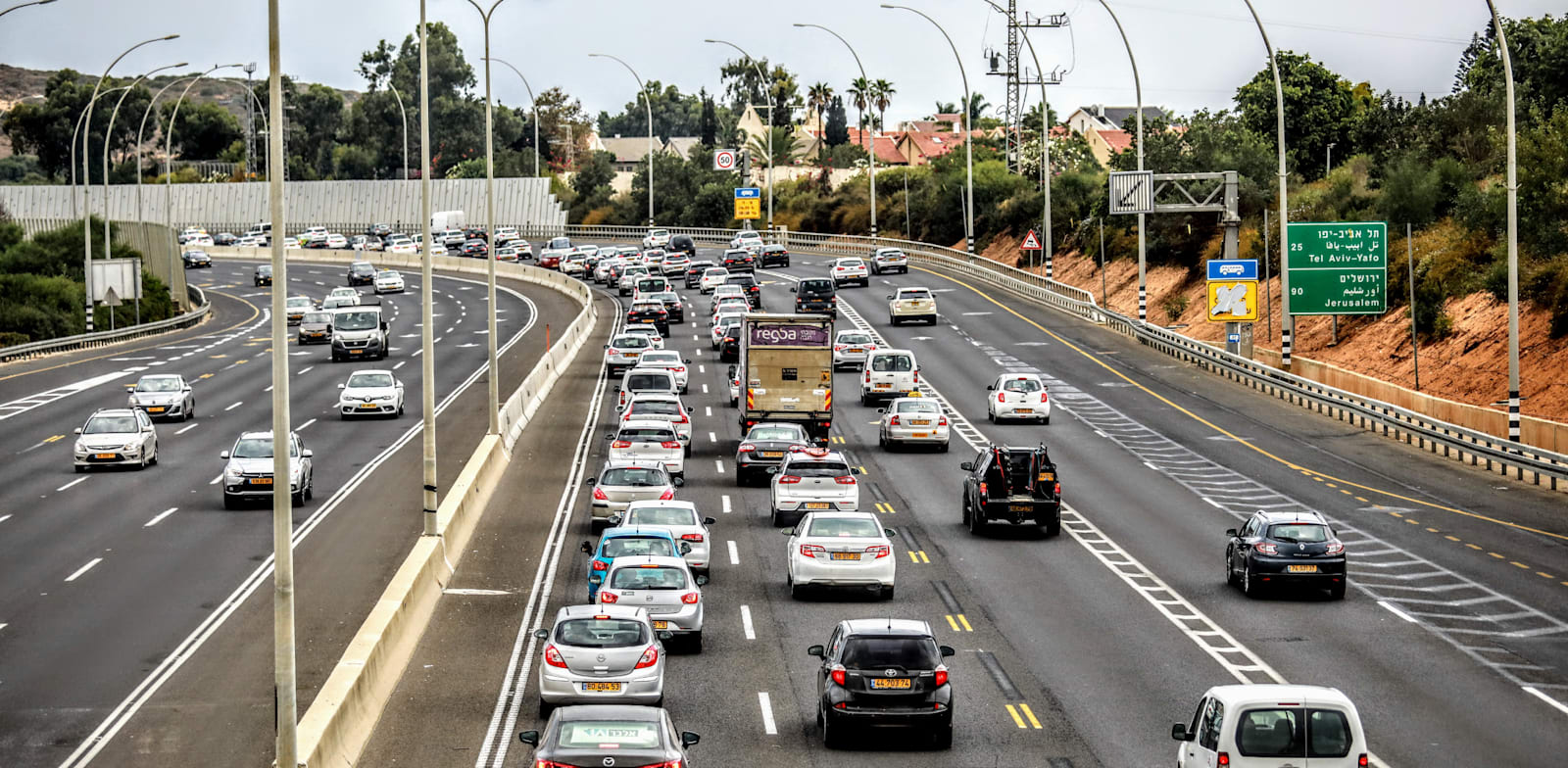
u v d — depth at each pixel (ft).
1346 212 609.01
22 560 244.42
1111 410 416.67
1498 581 231.50
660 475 272.10
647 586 191.72
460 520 263.08
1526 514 284.00
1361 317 516.32
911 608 217.36
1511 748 151.94
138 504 293.64
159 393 411.95
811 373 349.82
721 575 239.09
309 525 272.31
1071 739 157.89
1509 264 329.52
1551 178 458.91
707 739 158.61
